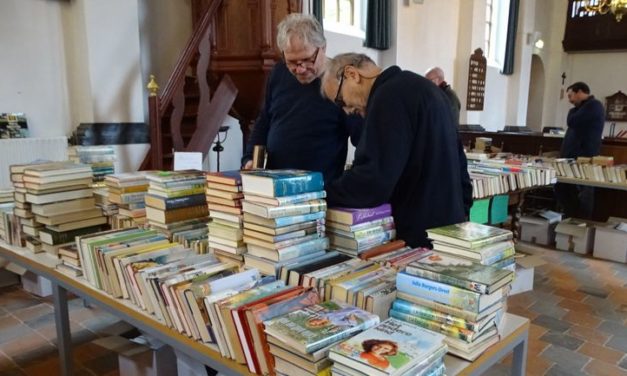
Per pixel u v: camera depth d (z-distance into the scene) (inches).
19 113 148.6
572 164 171.3
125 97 164.1
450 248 51.8
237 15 163.5
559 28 474.0
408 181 61.5
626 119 462.9
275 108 86.3
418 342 37.2
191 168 103.3
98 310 118.6
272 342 39.3
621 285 144.2
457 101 192.9
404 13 292.7
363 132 59.8
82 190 79.0
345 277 49.3
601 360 99.6
